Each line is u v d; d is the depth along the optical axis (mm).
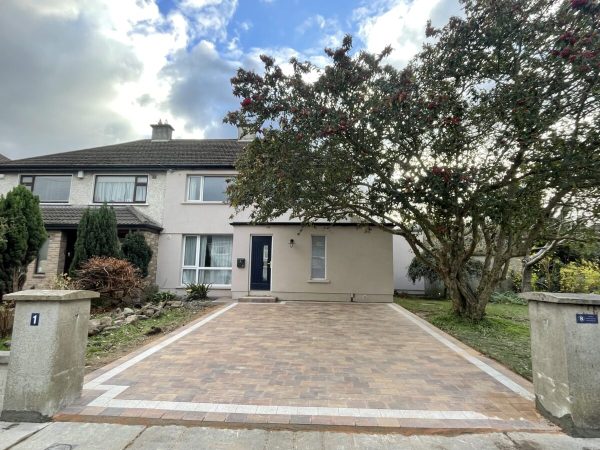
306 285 13375
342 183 9062
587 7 6008
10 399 3664
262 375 5059
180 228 15477
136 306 11797
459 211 8000
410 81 7195
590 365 3463
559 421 3562
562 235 9469
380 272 13328
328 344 6875
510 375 5195
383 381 4867
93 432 3434
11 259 8977
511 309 13125
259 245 13844
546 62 6750
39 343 3736
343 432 3484
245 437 3369
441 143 7715
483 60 7395
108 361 5789
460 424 3623
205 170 15805
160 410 3875
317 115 7277
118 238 13797
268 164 8492
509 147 7742
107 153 17281
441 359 5965
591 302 3496
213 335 7547
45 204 15859
